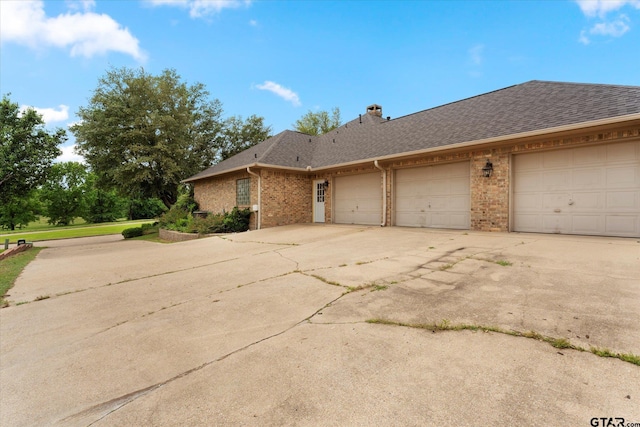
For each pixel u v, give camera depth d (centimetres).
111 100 2009
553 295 365
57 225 4675
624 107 706
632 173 729
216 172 1616
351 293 425
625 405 184
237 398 221
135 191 2153
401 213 1167
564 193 819
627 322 288
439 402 198
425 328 305
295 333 320
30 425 214
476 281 437
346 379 232
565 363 231
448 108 1289
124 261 844
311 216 1545
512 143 873
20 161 1650
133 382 257
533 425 173
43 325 405
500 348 259
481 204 944
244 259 746
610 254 548
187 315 401
